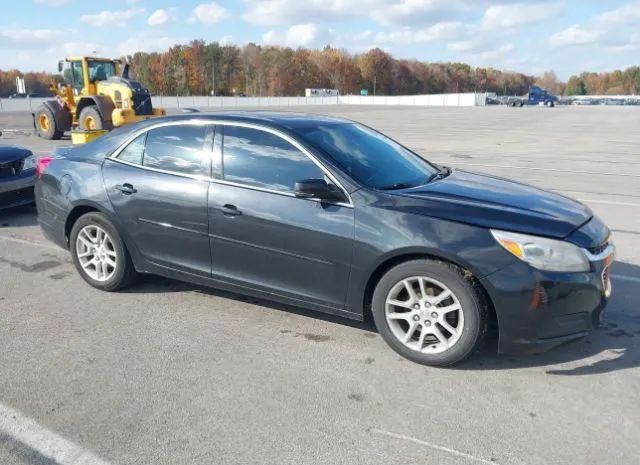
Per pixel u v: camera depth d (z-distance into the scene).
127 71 18.55
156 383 3.30
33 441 2.75
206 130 4.27
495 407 3.07
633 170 11.92
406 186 3.90
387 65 131.00
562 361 3.58
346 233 3.59
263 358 3.62
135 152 4.57
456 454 2.66
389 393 3.21
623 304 4.50
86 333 3.98
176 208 4.23
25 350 3.71
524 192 4.00
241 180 4.02
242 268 4.07
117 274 4.67
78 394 3.18
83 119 17.02
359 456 2.65
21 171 7.36
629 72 158.88
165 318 4.24
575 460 2.62
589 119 36.12
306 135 3.97
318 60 120.12
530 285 3.20
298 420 2.94
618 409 3.04
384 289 3.56
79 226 4.79
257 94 108.94
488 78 162.62
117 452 2.67
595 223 3.67
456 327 3.43
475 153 15.12
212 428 2.86
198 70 105.12
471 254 3.25
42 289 4.86
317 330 4.04
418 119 34.91
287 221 3.78
